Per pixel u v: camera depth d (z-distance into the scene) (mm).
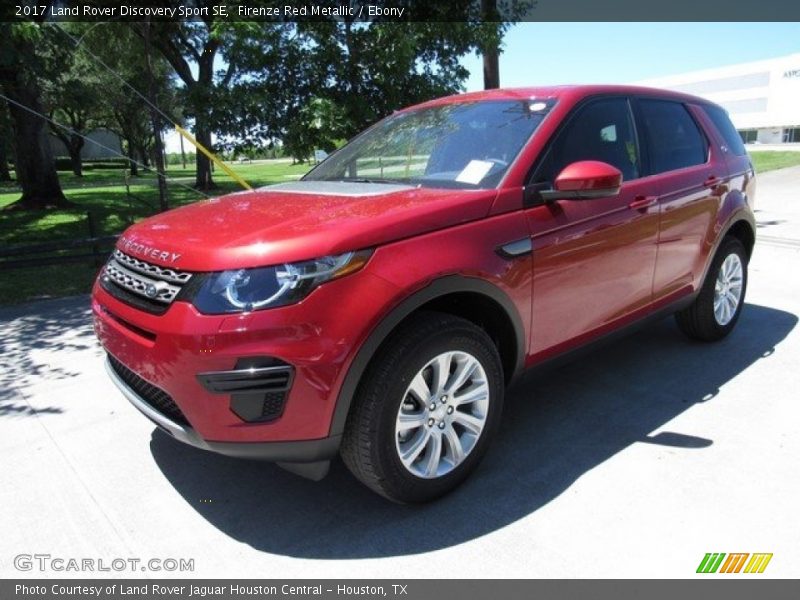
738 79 56188
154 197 20375
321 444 2467
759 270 7328
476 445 2930
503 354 3137
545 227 3059
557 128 3305
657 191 3758
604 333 3576
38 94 13742
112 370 3082
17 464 3262
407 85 8430
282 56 8055
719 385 4043
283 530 2701
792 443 3293
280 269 2367
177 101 8406
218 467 3217
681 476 3008
